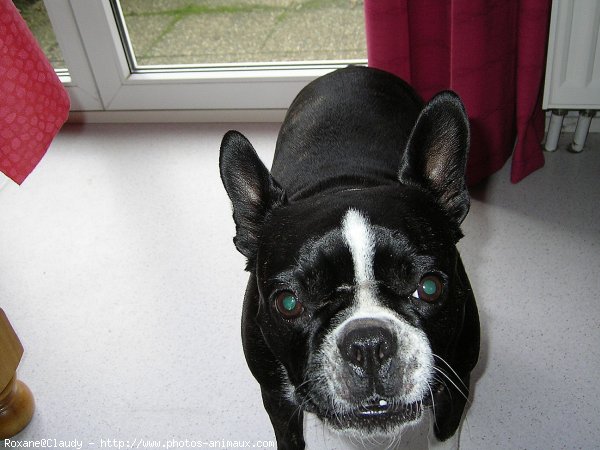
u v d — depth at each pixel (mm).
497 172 814
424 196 458
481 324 644
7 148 483
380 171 553
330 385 406
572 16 688
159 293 716
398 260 407
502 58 707
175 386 628
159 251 764
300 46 932
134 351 662
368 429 432
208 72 926
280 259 425
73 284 738
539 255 704
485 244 722
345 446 570
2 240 807
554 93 745
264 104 927
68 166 908
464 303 456
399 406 419
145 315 695
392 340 395
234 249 755
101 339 677
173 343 665
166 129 956
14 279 753
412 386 402
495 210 763
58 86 510
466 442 558
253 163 464
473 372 605
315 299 417
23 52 472
